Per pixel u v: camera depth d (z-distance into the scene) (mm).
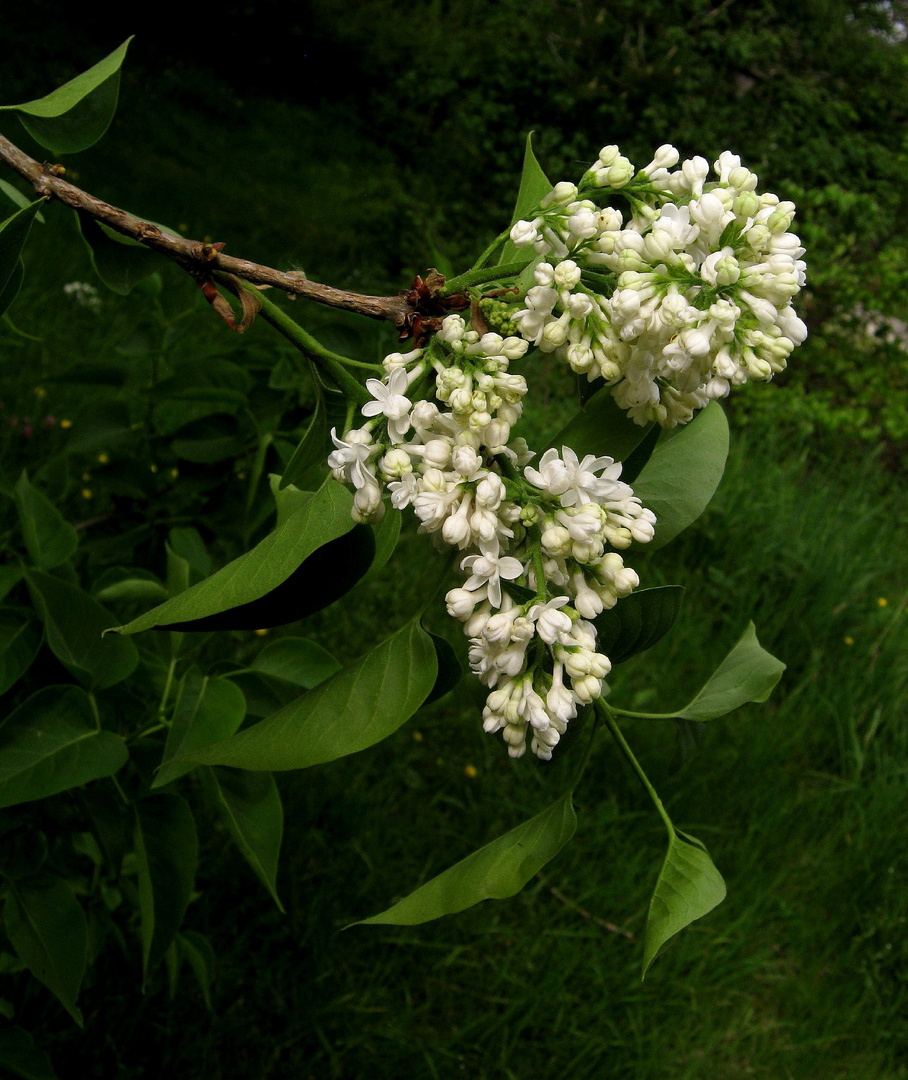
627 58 3479
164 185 2445
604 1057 1018
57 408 1290
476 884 385
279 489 441
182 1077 856
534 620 352
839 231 3045
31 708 490
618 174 369
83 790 552
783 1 3781
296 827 1036
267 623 368
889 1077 1127
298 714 366
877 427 2500
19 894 527
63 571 584
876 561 1904
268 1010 934
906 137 3582
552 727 356
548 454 353
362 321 610
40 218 463
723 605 1713
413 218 2795
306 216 2678
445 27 3996
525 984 1031
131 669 522
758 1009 1141
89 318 1543
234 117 3346
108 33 3453
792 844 1295
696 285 341
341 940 999
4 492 617
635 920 1137
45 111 385
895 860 1291
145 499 790
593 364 354
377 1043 949
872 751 1457
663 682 1426
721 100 3590
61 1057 804
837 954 1221
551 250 372
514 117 3434
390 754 1190
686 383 347
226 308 385
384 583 1347
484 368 348
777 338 333
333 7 3943
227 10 3719
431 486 342
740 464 1966
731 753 1350
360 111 3842
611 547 436
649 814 1247
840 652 1638
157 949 506
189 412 1319
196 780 989
